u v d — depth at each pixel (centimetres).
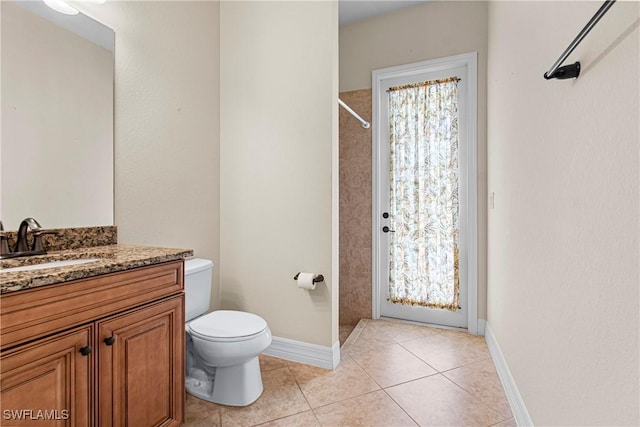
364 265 306
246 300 237
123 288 119
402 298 295
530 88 143
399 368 210
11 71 132
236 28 238
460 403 172
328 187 210
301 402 173
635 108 71
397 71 289
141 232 186
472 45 264
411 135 290
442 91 279
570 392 103
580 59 97
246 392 172
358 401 174
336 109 216
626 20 74
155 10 193
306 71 214
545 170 125
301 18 215
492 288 233
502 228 198
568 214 105
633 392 72
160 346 135
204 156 230
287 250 222
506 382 181
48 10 144
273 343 228
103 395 112
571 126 103
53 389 98
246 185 235
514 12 169
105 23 166
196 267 194
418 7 282
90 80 159
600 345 86
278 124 224
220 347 161
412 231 290
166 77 200
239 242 239
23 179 136
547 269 122
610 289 81
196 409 168
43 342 95
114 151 171
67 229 150
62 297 100
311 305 215
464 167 272
